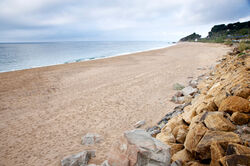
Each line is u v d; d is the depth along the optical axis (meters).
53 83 13.24
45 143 5.28
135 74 15.25
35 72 17.70
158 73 14.96
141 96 9.38
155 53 35.94
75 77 15.12
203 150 2.23
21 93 10.85
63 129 6.16
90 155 4.14
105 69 18.55
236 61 7.12
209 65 16.42
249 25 99.69
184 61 21.36
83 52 54.50
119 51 56.28
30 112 7.93
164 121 5.77
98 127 6.16
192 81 10.23
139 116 6.89
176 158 2.72
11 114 7.74
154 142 2.54
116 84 12.23
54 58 37.06
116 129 5.92
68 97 9.91
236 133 2.30
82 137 5.31
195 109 4.03
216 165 1.85
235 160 1.64
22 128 6.38
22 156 4.66
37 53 53.03
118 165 2.28
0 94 10.69
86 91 10.91
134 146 2.34
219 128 2.44
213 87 5.16
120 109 7.78
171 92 9.65
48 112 7.87
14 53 54.16
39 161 4.37
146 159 2.26
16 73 17.27
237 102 2.74
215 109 3.50
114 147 2.56
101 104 8.55
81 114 7.46
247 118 2.41
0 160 4.52
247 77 3.47
